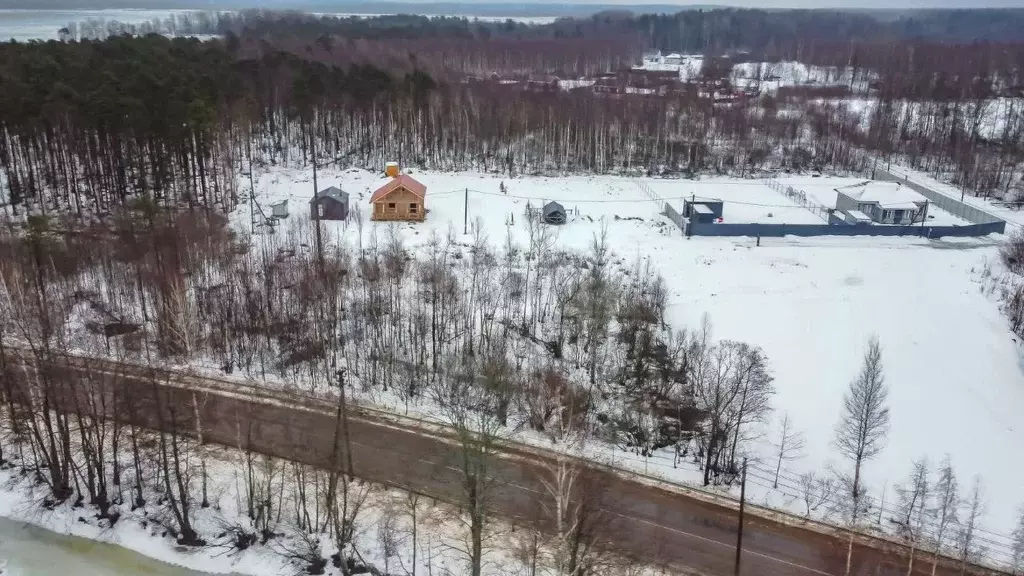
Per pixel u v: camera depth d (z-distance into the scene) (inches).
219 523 1851.6
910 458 2006.6
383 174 4451.3
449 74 7130.9
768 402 2228.1
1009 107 6107.3
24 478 2030.0
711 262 3260.3
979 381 2359.7
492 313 2603.3
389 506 1852.9
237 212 3695.9
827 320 2704.2
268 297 2581.2
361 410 2261.3
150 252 2851.9
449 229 3494.1
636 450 2102.6
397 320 2541.8
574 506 1847.9
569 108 5315.0
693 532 1809.8
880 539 1793.8
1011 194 4581.7
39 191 3659.0
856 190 4148.6
